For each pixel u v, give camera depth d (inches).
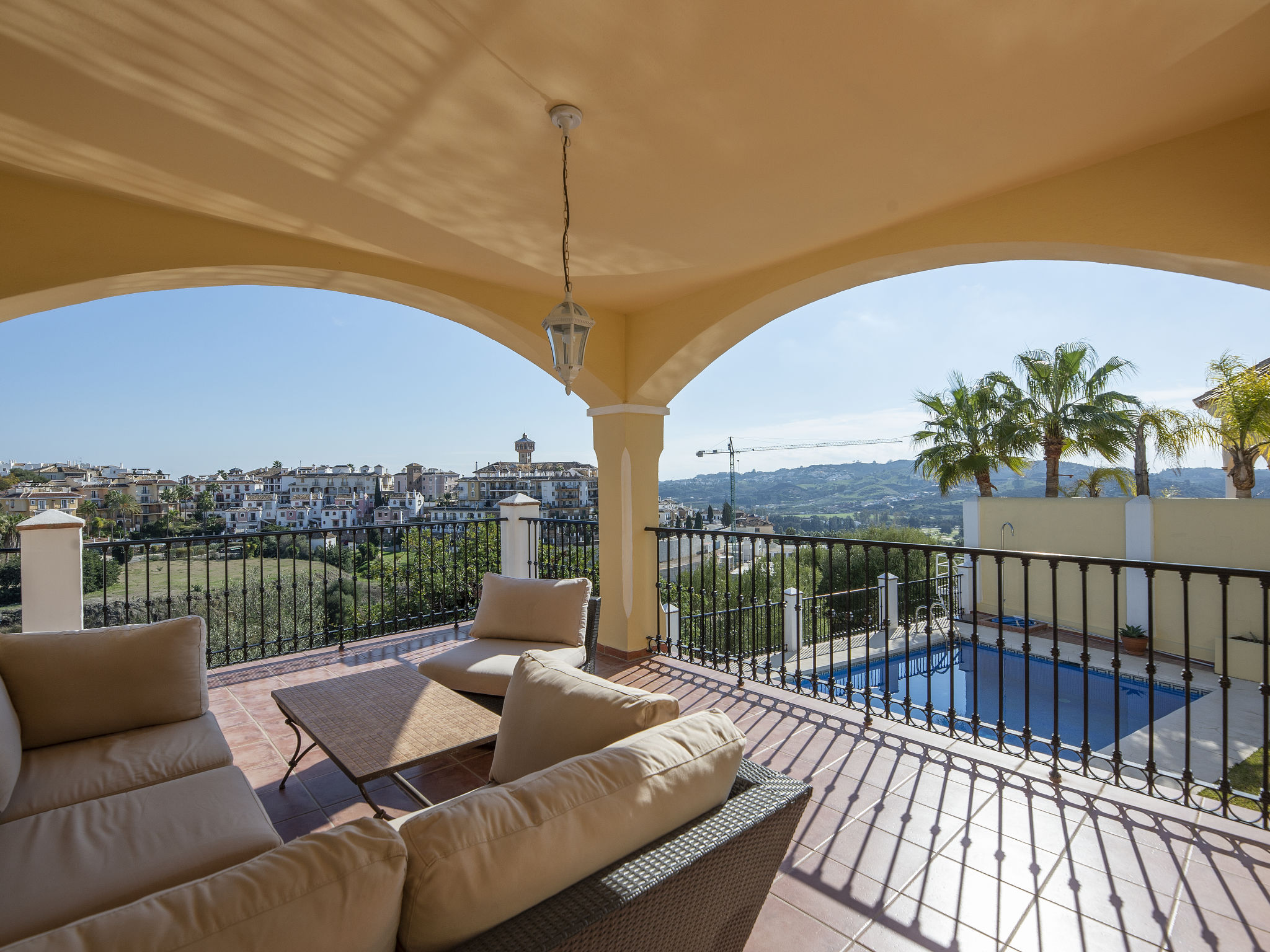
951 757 114.0
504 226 129.0
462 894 34.1
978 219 119.2
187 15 69.0
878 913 74.4
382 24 71.1
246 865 30.5
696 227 130.6
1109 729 197.9
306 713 93.2
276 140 95.7
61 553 142.8
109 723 89.3
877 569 358.0
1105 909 74.7
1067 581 319.9
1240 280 104.7
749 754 116.3
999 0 68.6
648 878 41.1
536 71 80.0
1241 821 92.4
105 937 25.6
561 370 107.0
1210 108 91.0
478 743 83.9
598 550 209.3
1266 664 90.7
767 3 68.5
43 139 94.8
